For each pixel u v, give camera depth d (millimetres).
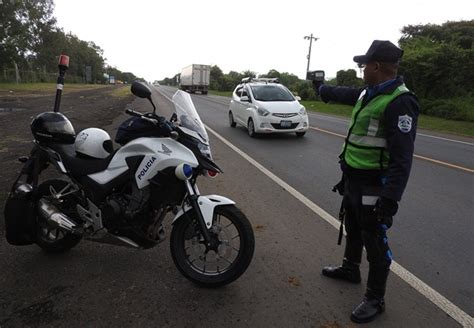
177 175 3307
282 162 8695
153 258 4066
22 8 46094
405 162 2844
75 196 3896
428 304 3414
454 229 5129
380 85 3047
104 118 14188
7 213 3895
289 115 11914
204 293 3473
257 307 3295
